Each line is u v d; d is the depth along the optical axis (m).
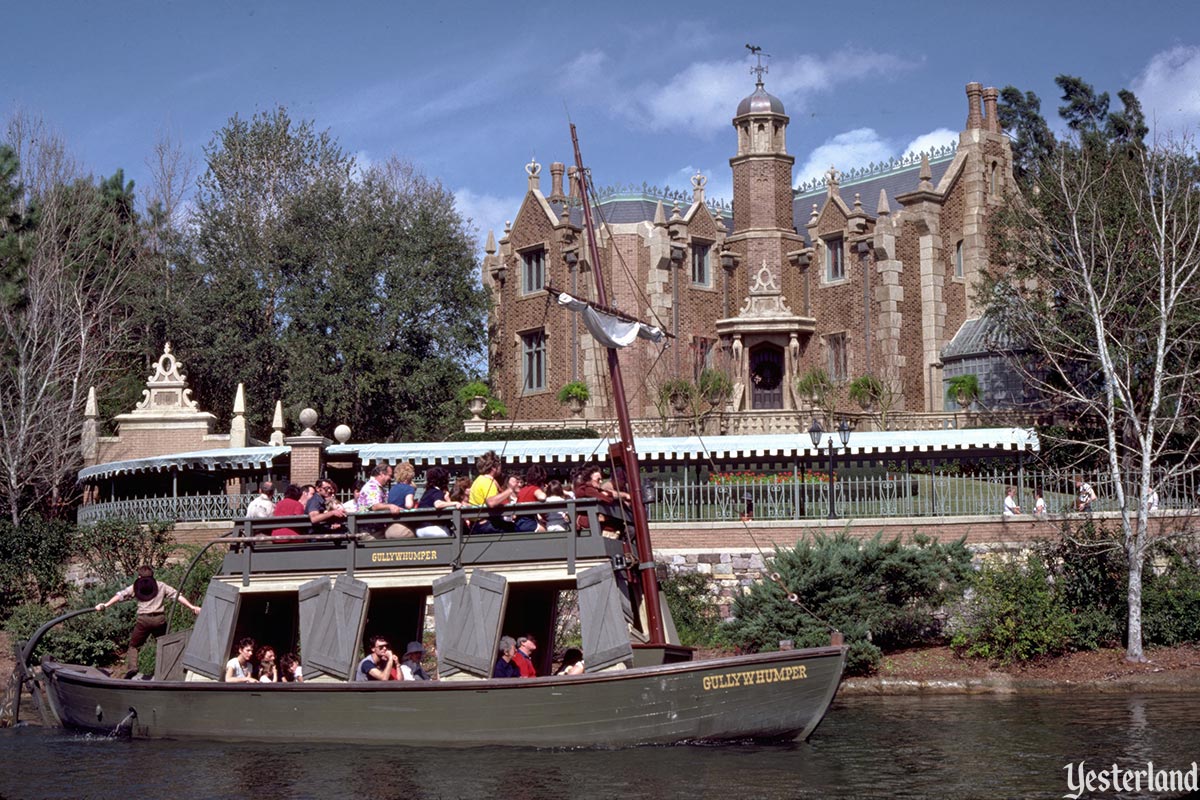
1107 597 31.45
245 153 60.22
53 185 53.94
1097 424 40.16
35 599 35.19
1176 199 35.94
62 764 18.77
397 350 54.91
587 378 54.28
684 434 46.72
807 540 31.62
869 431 42.50
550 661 21.98
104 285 52.22
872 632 30.20
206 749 19.80
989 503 34.41
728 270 58.12
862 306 54.50
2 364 45.44
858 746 20.05
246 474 39.75
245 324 54.56
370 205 56.72
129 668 24.08
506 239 59.81
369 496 21.56
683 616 32.59
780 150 58.81
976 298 45.66
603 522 20.83
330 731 19.69
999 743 20.42
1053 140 48.59
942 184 55.12
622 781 16.86
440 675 19.31
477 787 16.53
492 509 19.53
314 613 20.12
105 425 49.66
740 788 16.55
